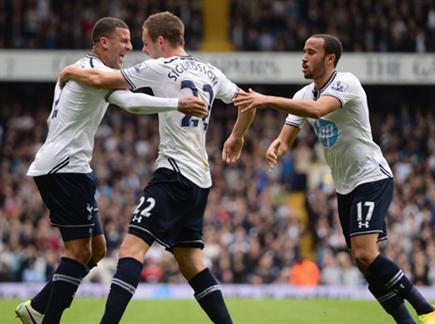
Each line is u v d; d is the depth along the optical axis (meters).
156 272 24.81
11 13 36.56
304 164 32.91
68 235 9.34
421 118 36.47
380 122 36.97
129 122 35.19
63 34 35.88
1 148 35.59
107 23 9.64
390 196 10.19
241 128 9.58
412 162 33.31
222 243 26.27
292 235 27.91
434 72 35.00
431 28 36.56
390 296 10.12
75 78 9.18
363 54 35.06
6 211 28.98
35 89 38.78
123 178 31.62
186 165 9.09
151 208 8.90
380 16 36.91
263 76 35.06
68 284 9.28
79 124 9.35
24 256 25.86
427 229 27.28
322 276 25.41
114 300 8.59
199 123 9.21
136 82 9.09
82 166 9.38
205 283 9.32
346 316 13.64
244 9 37.53
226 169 32.25
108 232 26.56
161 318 13.55
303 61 10.23
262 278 25.28
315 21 36.97
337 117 10.10
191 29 36.97
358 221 9.99
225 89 9.64
